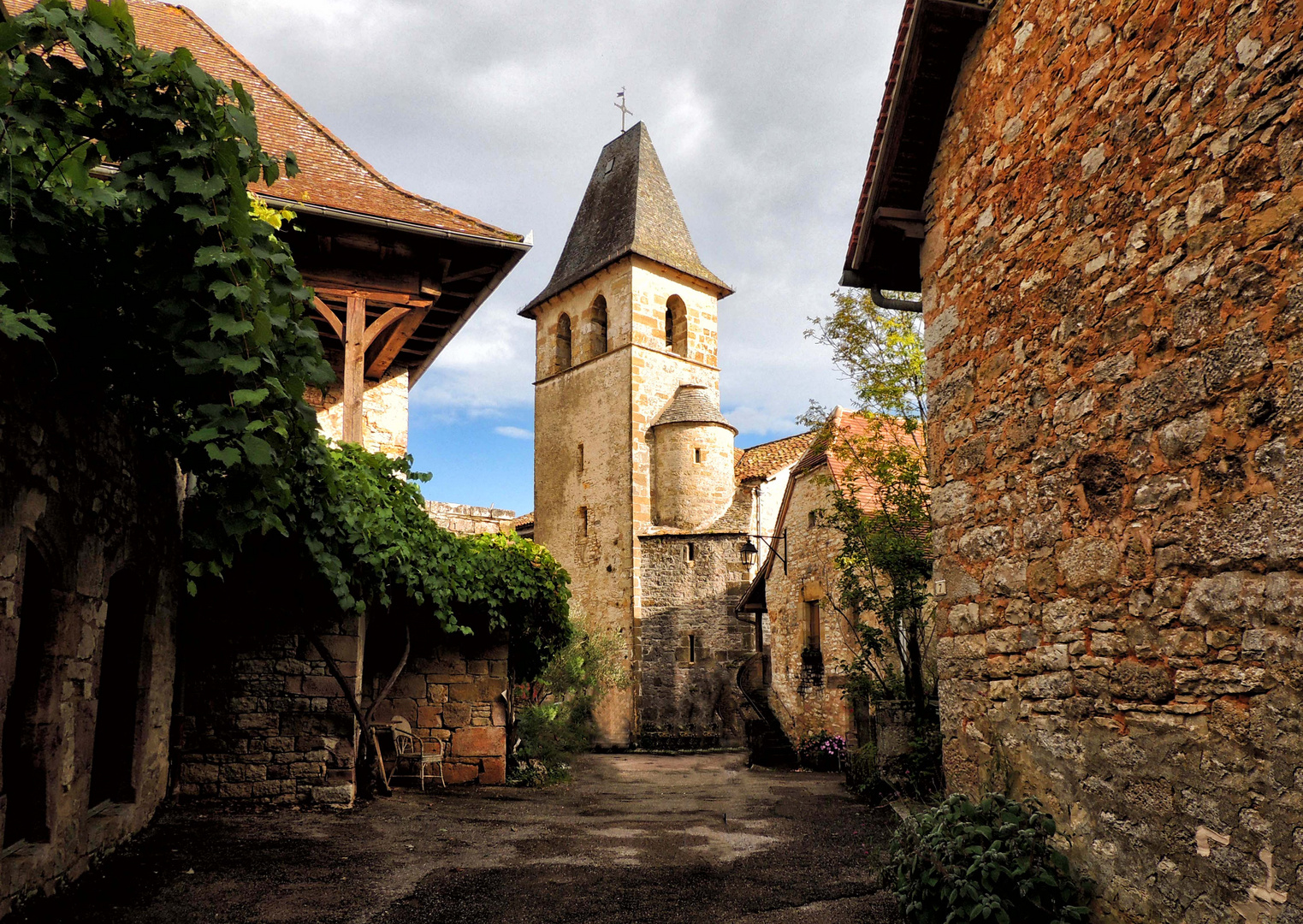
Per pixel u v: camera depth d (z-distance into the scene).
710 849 7.39
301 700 8.54
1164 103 4.35
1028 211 5.51
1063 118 5.18
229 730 8.34
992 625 5.78
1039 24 5.47
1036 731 5.27
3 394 4.00
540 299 32.38
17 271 3.98
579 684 19.86
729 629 25.91
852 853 7.18
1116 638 4.59
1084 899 4.71
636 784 13.37
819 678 16.64
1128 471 4.53
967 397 6.18
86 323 4.54
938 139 6.79
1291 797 3.52
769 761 17.41
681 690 25.94
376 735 10.87
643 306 29.22
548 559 12.33
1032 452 5.38
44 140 4.04
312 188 10.16
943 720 6.42
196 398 4.85
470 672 11.34
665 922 5.26
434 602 10.09
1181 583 4.16
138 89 4.16
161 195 4.07
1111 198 4.71
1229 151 3.93
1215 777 3.91
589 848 7.38
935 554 6.58
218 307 4.27
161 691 7.30
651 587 26.98
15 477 4.15
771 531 27.39
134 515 6.17
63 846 5.07
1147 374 4.41
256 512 4.80
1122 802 4.50
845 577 12.50
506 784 11.40
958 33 6.32
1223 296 3.94
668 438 28.34
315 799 8.45
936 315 6.70
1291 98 3.63
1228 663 3.86
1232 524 3.86
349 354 10.14
